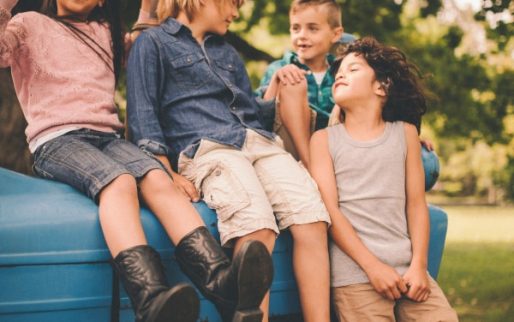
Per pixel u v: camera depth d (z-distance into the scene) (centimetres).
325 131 234
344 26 676
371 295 213
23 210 180
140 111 216
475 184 2011
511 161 990
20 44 211
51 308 179
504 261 568
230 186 199
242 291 169
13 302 176
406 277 214
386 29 686
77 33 224
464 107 759
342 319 214
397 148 228
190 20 236
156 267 175
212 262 180
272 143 228
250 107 237
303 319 219
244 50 531
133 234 179
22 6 237
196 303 165
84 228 182
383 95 234
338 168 227
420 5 686
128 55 236
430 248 237
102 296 185
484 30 696
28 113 214
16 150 402
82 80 216
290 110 248
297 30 310
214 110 225
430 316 214
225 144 215
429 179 243
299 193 211
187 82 228
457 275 497
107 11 236
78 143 199
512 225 947
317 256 208
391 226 221
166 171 198
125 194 184
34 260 177
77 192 191
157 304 162
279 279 212
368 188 222
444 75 737
